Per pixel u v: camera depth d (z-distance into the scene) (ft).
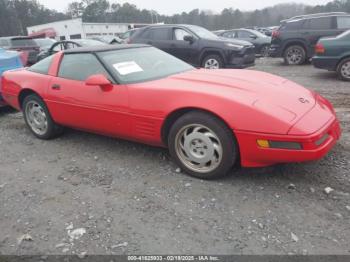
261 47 54.34
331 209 9.14
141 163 12.53
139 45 14.98
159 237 8.38
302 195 9.85
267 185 10.47
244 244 7.98
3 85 16.70
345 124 15.81
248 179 10.87
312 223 8.60
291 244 7.91
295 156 9.36
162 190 10.53
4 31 256.93
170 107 10.82
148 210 9.52
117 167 12.34
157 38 34.58
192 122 10.51
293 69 35.94
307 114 9.97
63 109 13.92
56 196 10.55
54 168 12.61
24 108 15.87
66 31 142.72
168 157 12.88
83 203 10.06
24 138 16.17
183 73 13.14
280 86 11.55
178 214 9.27
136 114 11.62
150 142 11.98
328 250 7.68
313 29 37.27
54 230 8.86
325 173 11.00
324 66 28.50
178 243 8.14
